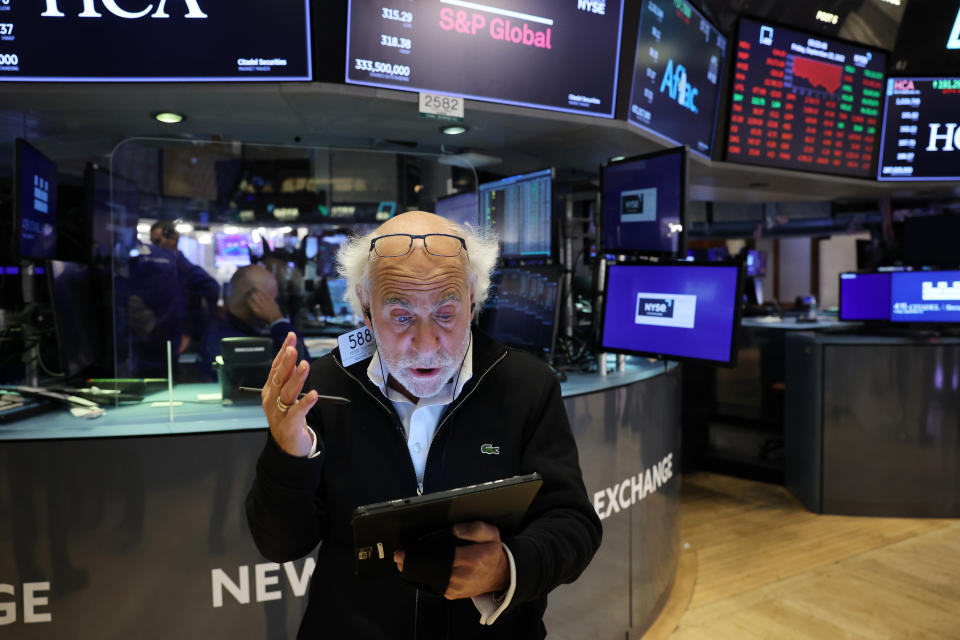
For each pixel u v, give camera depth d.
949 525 3.50
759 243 9.62
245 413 1.72
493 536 0.76
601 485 2.12
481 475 0.91
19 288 2.49
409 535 0.74
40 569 1.53
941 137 3.97
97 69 1.99
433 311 0.82
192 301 2.93
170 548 1.57
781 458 4.52
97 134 2.83
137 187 3.73
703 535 3.37
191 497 1.57
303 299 3.73
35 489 1.52
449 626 0.90
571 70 2.46
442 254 0.82
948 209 5.01
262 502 0.82
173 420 1.64
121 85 2.02
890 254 5.02
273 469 0.79
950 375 3.57
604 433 2.12
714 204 6.24
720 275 1.99
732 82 3.41
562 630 1.99
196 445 1.57
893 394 3.60
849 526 3.50
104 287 2.84
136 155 4.13
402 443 0.92
